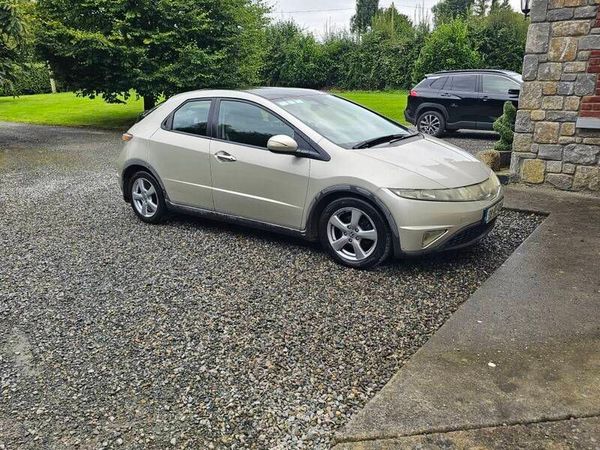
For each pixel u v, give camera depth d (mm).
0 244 5043
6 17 11117
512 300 3469
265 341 3115
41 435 2363
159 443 2289
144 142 5406
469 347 2904
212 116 4934
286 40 31281
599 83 5953
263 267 4281
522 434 2207
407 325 3264
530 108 6504
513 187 6699
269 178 4461
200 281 4031
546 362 2730
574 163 6340
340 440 2223
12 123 16797
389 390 2537
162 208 5484
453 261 4309
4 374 2855
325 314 3436
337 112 4859
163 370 2844
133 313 3523
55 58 13820
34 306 3664
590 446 2125
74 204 6609
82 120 17188
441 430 2248
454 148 4773
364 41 29344
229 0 14383
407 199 3811
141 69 13812
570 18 5984
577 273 3887
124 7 13312
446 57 23328
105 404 2570
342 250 4250
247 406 2518
